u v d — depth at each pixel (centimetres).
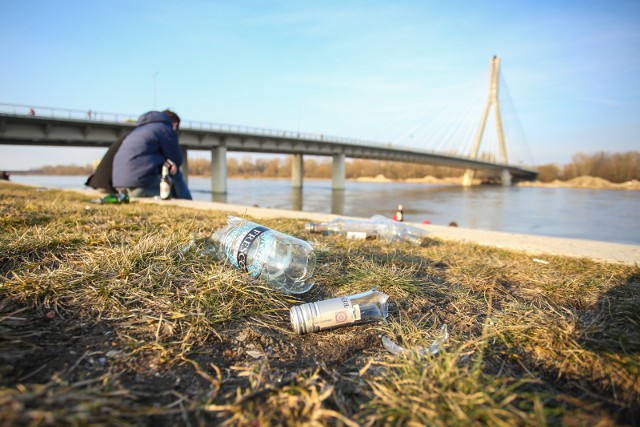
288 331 170
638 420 118
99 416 97
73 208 488
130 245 246
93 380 116
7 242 237
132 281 192
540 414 105
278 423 108
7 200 579
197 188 4175
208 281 196
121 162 893
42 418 89
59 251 236
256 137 3422
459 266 303
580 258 346
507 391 119
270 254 224
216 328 163
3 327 141
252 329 166
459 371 132
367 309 192
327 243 347
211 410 111
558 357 150
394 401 115
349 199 2798
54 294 173
